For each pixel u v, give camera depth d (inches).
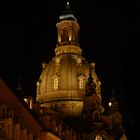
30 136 1804.9
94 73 5039.4
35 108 2962.6
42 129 2234.3
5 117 1456.7
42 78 4980.3
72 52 5098.4
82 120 4318.4
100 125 4212.6
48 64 5103.3
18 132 1558.8
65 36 5280.5
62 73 4815.5
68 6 5610.2
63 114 4488.2
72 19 5408.5
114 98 4613.7
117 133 4175.7
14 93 1752.0
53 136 2509.8
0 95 1501.0
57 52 5142.7
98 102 4525.1
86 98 4448.8
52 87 4781.0
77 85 4739.2
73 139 3809.1
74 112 4520.2
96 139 4148.6
